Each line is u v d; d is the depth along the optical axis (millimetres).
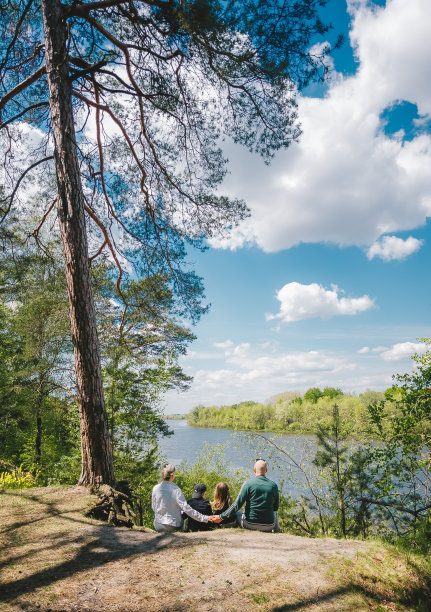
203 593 3039
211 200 9523
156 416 11383
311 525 7605
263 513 5059
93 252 10852
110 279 11609
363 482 7305
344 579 3395
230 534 4664
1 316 15555
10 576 3225
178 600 2922
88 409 6164
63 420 13398
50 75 6707
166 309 12023
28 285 12000
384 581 3480
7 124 8727
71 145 6645
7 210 9344
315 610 2912
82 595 2961
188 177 9664
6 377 14328
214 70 7789
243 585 3195
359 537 6887
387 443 7820
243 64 7445
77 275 6398
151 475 10953
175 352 11930
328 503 7777
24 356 13227
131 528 4859
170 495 5203
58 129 6613
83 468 6172
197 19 6086
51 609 2732
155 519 5168
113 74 7430
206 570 3465
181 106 8672
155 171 9711
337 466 7441
